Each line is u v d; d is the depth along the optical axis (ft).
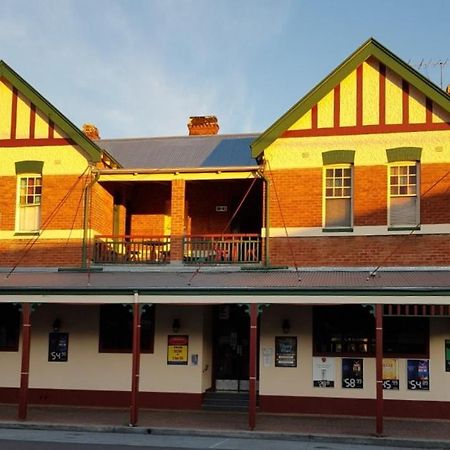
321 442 47.80
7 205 66.95
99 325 63.82
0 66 67.87
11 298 54.70
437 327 57.77
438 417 56.59
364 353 58.75
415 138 60.18
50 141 67.10
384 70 61.67
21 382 54.29
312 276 57.06
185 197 68.28
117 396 62.59
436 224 58.90
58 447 43.47
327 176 62.34
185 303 52.47
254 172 63.67
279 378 59.82
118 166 71.36
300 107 62.44
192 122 88.89
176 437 49.14
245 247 63.05
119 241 69.10
